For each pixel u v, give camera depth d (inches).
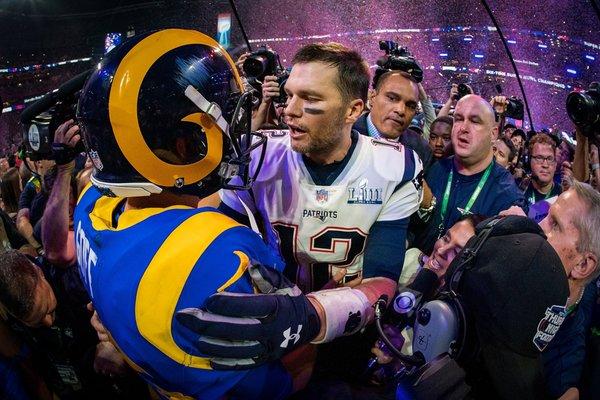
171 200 37.9
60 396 59.6
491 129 84.4
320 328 36.0
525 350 32.9
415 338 36.0
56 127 58.1
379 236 53.1
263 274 31.9
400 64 90.4
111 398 60.4
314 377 51.1
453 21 629.9
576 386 49.6
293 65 48.8
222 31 690.8
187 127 35.0
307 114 47.8
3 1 906.1
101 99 34.1
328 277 54.6
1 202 167.3
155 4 836.0
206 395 34.9
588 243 44.8
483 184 85.1
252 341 31.1
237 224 35.2
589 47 530.6
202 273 32.0
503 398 34.6
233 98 37.5
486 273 33.3
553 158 130.6
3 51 904.9
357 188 51.6
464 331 34.3
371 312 40.5
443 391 32.9
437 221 86.1
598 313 58.8
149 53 34.5
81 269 40.4
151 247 33.2
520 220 35.8
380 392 49.9
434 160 111.1
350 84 47.6
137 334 33.6
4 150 456.8
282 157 52.7
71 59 911.7
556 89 553.3
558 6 545.3
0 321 54.4
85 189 44.8
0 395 53.8
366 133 92.1
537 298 32.4
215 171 37.8
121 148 34.1
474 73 617.9
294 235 53.5
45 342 58.6
